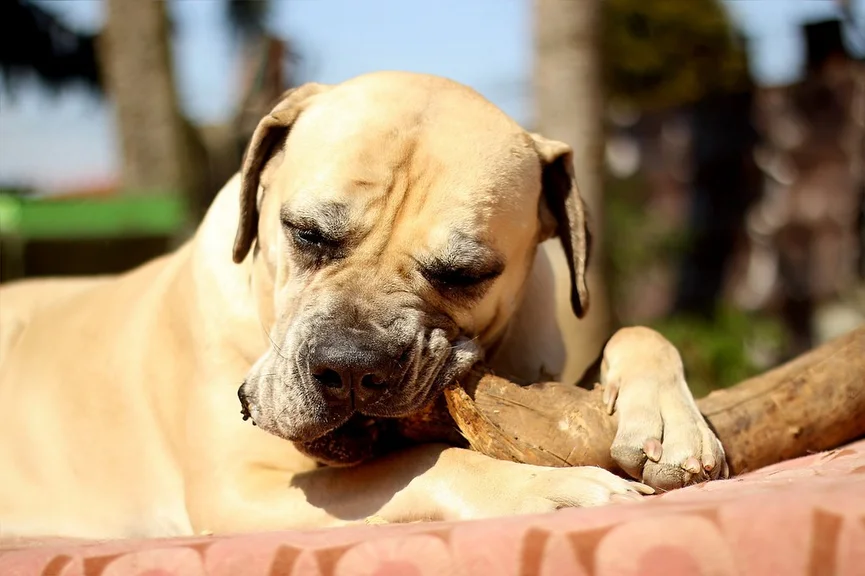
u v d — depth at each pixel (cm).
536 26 204
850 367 112
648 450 103
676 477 103
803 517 84
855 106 303
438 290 111
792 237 312
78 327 140
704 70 444
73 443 134
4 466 138
